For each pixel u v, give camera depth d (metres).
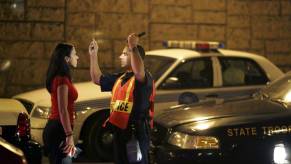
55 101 16.28
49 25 31.75
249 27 33.44
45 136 16.44
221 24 33.19
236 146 16.53
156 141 18.02
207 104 19.16
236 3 33.22
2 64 31.59
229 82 24.47
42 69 31.84
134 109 15.52
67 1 31.78
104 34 32.12
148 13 32.44
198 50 24.98
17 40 31.62
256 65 25.09
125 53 15.88
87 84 24.69
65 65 16.30
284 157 16.53
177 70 23.97
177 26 32.75
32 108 22.88
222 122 16.88
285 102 18.30
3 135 17.45
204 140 16.67
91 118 23.22
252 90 24.53
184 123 17.36
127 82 15.65
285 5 33.69
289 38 33.72
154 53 25.55
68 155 16.25
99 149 23.33
